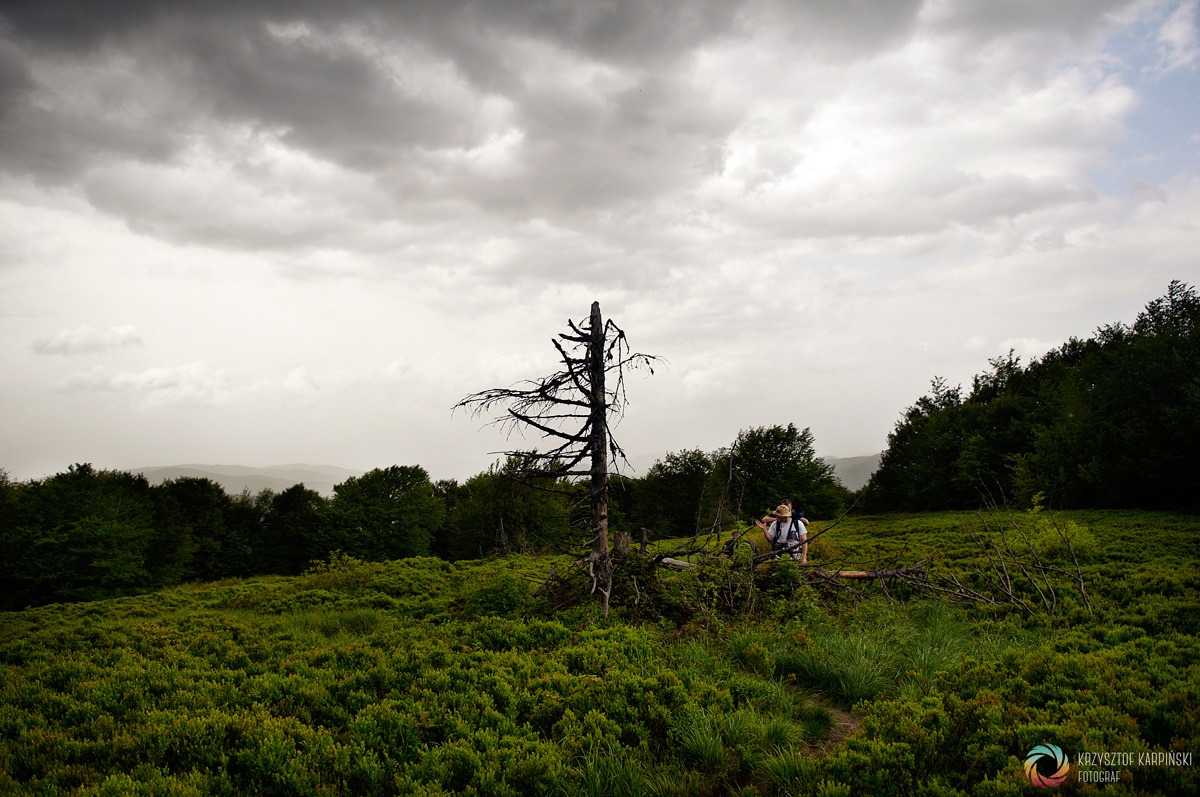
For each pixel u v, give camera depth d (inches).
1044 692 236.5
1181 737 193.8
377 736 237.5
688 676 287.4
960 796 168.1
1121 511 1015.6
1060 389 1411.2
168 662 369.4
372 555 1507.1
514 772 205.2
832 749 224.7
